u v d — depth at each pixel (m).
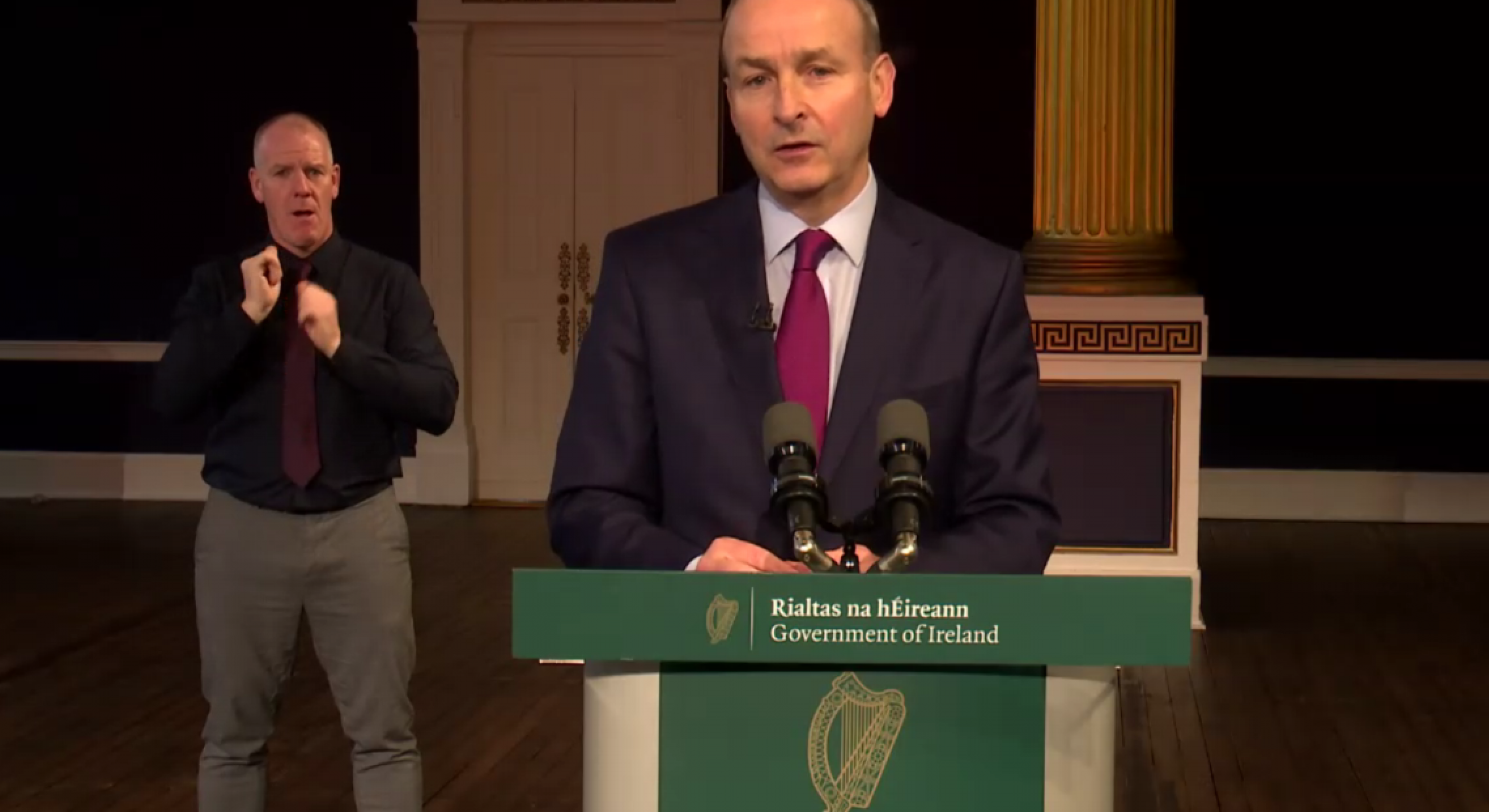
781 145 1.84
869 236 1.93
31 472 9.41
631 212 9.03
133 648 6.02
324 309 3.22
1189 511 6.50
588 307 9.11
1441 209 8.73
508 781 4.57
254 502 3.30
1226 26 8.70
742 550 1.66
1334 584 7.32
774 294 1.94
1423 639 6.30
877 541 1.84
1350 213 8.77
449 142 8.99
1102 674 1.55
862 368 1.88
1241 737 5.07
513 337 9.18
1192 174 8.80
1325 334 8.87
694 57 8.88
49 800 4.36
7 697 5.38
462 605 6.77
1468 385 8.83
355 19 9.02
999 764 1.54
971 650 1.51
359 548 3.33
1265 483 8.95
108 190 9.23
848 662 1.52
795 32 1.81
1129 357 6.49
